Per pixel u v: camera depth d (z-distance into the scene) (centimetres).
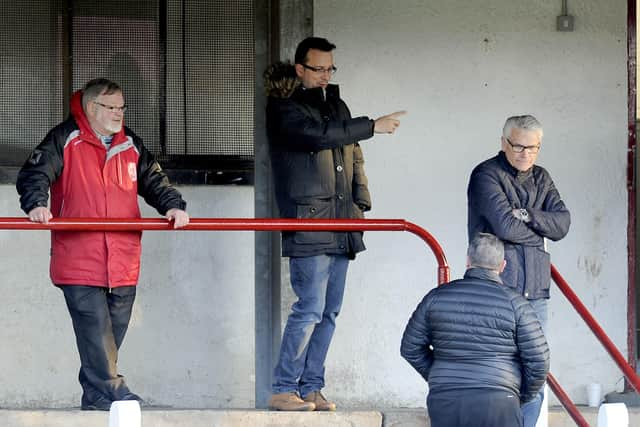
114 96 2236
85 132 2242
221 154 2823
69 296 2220
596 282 2867
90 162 2242
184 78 2817
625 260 2870
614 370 2866
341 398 2834
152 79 2816
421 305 1939
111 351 2244
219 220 2189
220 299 2859
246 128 2825
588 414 2572
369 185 2831
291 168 2278
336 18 2803
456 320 1902
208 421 2203
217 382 2855
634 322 2869
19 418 2173
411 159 2833
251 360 2855
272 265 2798
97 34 2812
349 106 2811
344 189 2314
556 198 2250
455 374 1898
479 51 2836
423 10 2823
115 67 2812
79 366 2855
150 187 2302
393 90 2820
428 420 2219
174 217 2181
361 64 2812
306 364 2319
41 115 2812
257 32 2809
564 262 2864
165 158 2819
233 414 2208
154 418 2198
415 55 2825
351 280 2836
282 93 2275
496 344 1891
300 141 2233
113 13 2814
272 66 2298
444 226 2841
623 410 1600
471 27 2834
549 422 2492
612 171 2866
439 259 2216
